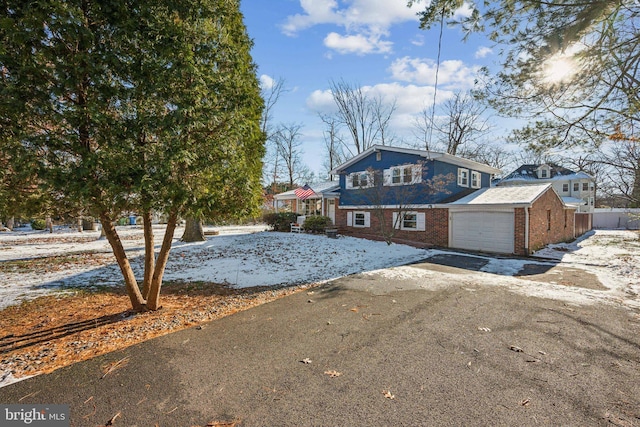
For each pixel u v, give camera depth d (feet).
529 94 21.09
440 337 14.21
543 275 27.30
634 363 11.76
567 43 16.79
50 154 11.84
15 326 15.99
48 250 42.39
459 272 28.55
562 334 14.48
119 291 22.80
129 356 12.50
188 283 25.32
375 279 25.82
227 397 9.73
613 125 20.16
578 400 9.50
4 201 12.85
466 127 85.76
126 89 13.05
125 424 8.49
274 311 18.11
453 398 9.63
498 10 18.02
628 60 17.53
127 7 12.65
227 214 17.30
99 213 14.15
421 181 50.98
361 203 61.16
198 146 14.66
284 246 43.80
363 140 99.35
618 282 24.52
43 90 11.49
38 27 10.55
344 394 9.87
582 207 92.07
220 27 16.92
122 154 12.44
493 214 42.52
